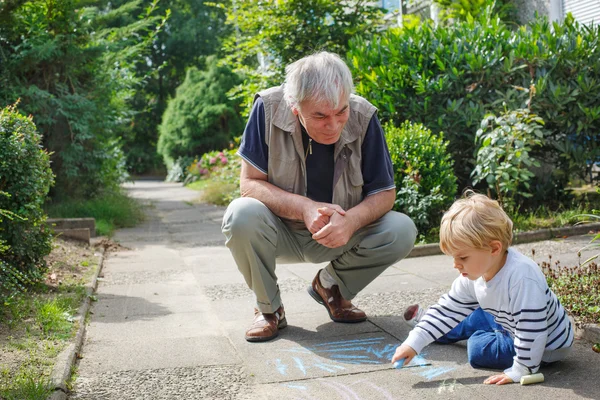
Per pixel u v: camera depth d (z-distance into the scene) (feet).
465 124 23.22
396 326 11.84
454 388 8.79
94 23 34.68
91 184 36.32
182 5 129.29
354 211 10.94
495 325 10.19
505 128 20.56
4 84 30.58
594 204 23.24
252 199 11.14
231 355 10.57
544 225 20.79
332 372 9.64
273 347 10.89
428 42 23.94
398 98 23.53
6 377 9.29
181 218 36.50
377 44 24.93
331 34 33.37
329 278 12.42
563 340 9.12
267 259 11.20
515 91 22.39
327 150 11.41
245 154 11.40
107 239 24.90
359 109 11.38
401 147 21.75
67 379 9.40
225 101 89.45
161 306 14.16
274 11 32.99
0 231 14.65
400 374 9.46
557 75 22.90
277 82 33.22
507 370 9.00
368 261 11.60
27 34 31.22
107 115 35.88
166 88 127.75
